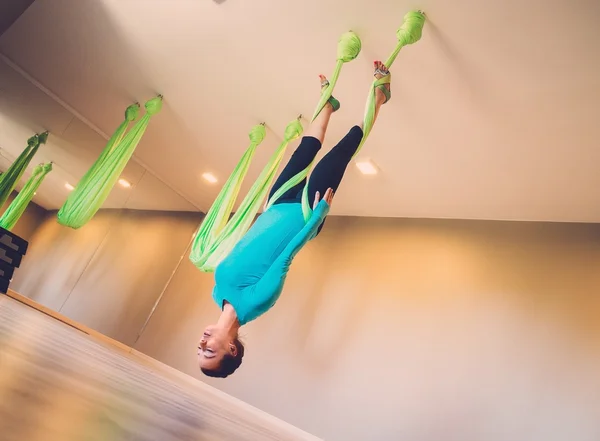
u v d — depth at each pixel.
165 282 6.32
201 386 4.92
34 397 0.44
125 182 6.05
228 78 3.95
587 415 2.92
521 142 3.20
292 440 2.64
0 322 1.13
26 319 1.91
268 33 3.31
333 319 4.48
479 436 3.22
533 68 2.68
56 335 1.79
